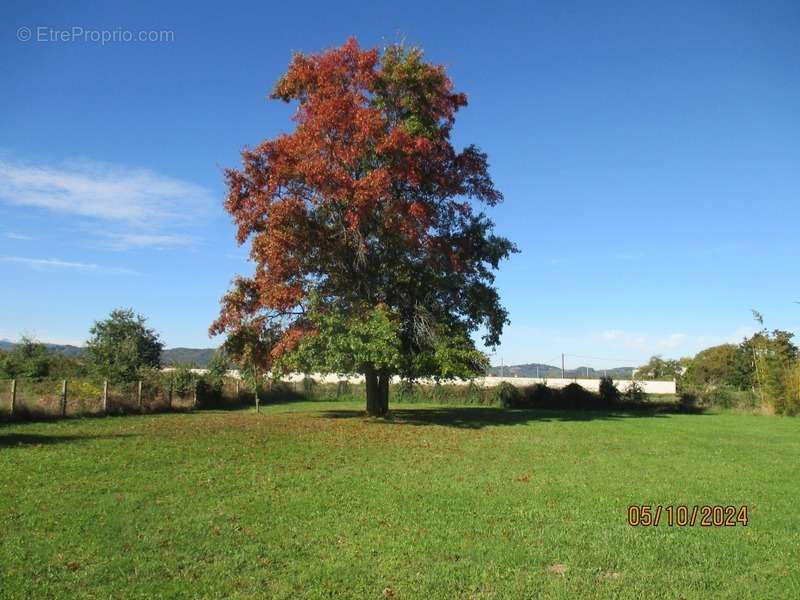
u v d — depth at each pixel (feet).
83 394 92.43
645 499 33.17
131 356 112.06
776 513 30.37
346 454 49.37
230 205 78.74
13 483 34.12
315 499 31.58
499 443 59.21
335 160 75.25
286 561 21.91
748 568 21.91
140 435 60.49
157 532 25.02
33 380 95.25
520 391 141.90
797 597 19.21
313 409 120.88
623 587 19.92
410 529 26.20
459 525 26.99
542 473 41.24
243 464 42.65
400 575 20.63
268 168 78.69
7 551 22.27
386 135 76.23
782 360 119.96
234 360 87.25
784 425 89.76
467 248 87.30
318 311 75.00
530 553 23.15
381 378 91.20
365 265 80.02
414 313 82.07
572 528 26.89
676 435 70.18
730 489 36.47
